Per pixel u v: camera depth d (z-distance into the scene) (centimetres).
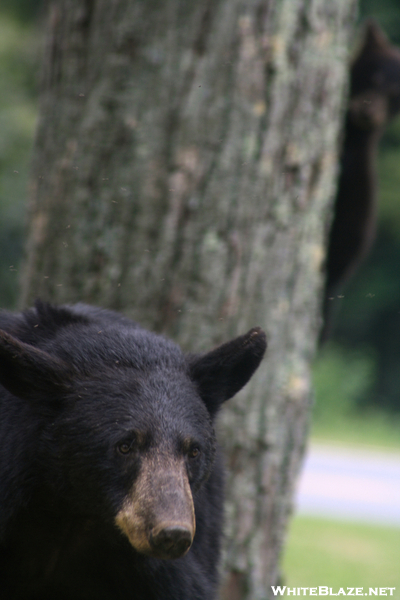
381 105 1591
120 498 520
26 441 558
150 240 796
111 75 803
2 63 2650
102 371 555
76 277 811
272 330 820
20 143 2325
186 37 791
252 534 816
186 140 793
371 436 3450
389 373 4331
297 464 859
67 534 584
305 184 838
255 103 802
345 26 870
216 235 795
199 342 791
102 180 805
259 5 797
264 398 817
